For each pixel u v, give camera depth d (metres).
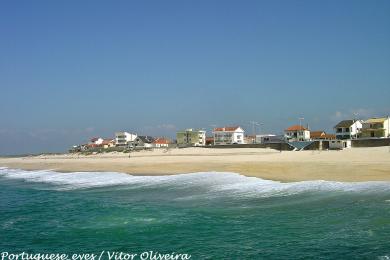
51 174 77.25
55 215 31.44
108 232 24.69
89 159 114.44
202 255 19.62
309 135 143.50
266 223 24.44
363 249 18.86
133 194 40.41
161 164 71.81
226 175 48.22
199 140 191.00
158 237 22.95
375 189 32.03
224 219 26.03
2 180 72.50
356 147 87.06
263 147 112.88
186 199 34.56
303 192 33.25
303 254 18.84
